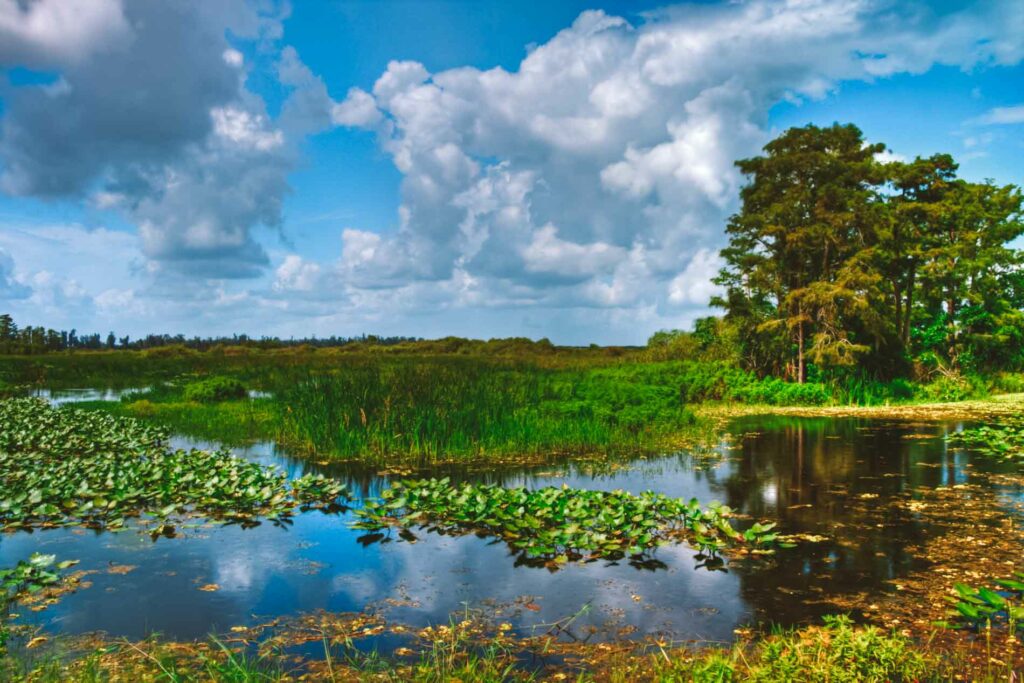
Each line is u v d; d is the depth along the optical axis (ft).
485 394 45.16
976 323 86.17
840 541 20.88
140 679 12.34
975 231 83.46
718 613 15.49
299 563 19.34
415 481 28.27
